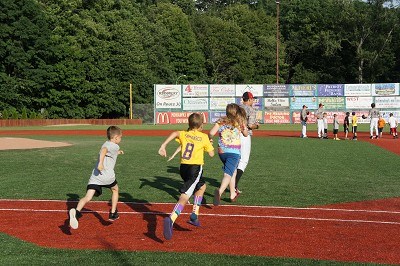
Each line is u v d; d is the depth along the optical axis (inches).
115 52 2935.5
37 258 271.4
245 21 4018.2
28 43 2664.9
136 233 326.3
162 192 485.7
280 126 2210.9
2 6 2571.4
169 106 2453.2
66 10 2839.6
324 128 1381.6
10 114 2445.9
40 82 2652.6
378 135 1409.9
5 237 315.9
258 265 259.4
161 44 3447.3
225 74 3745.1
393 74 3649.1
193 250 287.3
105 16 3034.0
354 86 2447.1
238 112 399.9
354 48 3582.7
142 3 4092.0
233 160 391.9
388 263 263.4
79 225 348.8
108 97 2819.9
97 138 1342.3
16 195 467.5
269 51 3718.0
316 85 2450.8
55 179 571.2
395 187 518.6
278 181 557.0
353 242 303.4
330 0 3826.3
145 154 872.9
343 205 420.8
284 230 332.5
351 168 680.4
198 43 3695.9
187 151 331.0
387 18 3435.0
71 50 2721.5
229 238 312.7
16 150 928.3
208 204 423.2
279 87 2461.9
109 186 344.8
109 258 271.3
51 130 1855.3
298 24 4045.3
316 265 259.6
